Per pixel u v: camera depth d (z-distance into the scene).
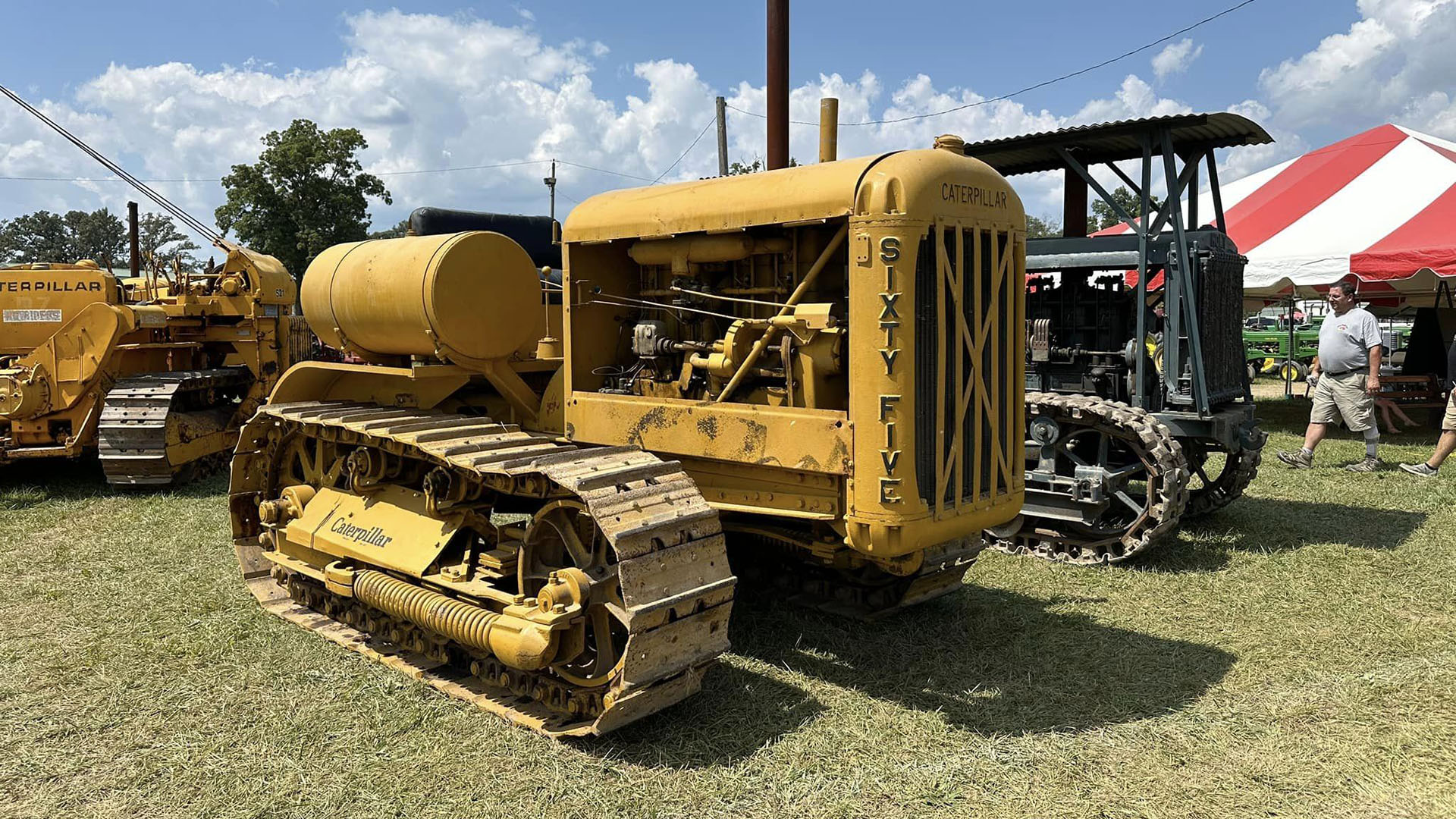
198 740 3.92
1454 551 6.50
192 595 5.80
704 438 4.35
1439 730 3.88
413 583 4.62
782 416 4.08
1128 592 5.79
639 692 3.60
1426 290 14.13
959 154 4.18
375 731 3.98
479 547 4.73
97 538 7.28
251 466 5.90
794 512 4.15
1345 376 9.06
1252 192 14.32
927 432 3.91
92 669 4.66
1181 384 6.99
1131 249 7.17
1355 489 8.50
